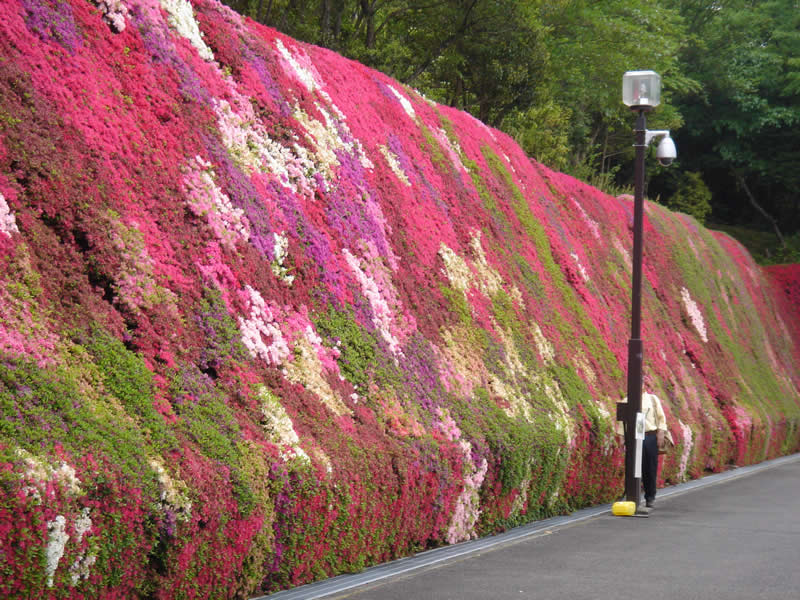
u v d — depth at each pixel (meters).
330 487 9.01
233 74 12.18
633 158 51.28
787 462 30.02
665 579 9.19
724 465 26.02
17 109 8.03
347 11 28.44
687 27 54.31
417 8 27.95
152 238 8.94
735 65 56.91
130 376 7.60
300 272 11.33
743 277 39.25
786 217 62.34
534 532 12.89
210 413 8.23
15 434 6.16
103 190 8.60
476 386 13.98
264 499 8.02
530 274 18.88
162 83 10.40
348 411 10.48
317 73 14.84
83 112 8.80
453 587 8.77
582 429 16.56
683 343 27.50
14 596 5.62
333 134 13.82
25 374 6.58
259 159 11.61
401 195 15.05
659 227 30.92
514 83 28.42
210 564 7.38
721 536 12.41
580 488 16.47
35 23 8.77
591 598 8.24
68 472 6.15
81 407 6.81
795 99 57.72
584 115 42.75
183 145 10.18
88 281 8.07
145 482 6.75
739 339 33.94
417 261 14.56
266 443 8.55
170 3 11.45
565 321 19.30
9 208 7.52
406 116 17.34
